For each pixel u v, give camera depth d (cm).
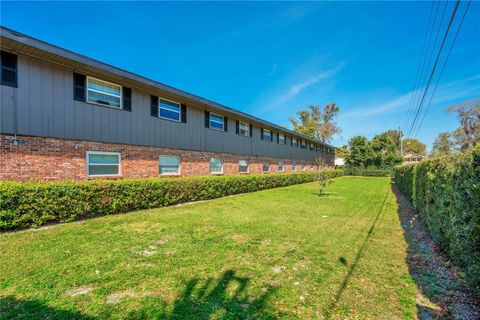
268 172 2006
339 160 5053
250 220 684
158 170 1058
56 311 257
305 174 2239
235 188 1291
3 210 535
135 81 908
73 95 783
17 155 663
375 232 588
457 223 362
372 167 3700
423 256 432
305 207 918
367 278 347
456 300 292
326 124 4822
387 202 1104
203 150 1313
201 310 264
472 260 296
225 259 405
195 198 1034
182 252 432
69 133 770
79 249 434
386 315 263
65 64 754
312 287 319
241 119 1633
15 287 303
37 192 582
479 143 318
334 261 406
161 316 252
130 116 949
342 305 280
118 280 327
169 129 1114
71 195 641
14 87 662
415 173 877
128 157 939
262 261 400
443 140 4472
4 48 644
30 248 435
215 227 602
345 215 788
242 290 308
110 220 659
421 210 703
